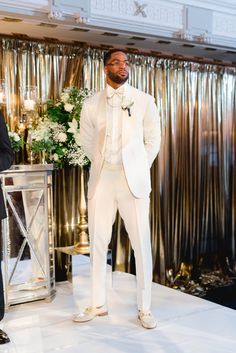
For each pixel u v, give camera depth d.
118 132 2.82
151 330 2.83
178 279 4.77
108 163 2.87
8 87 3.77
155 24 3.94
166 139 4.67
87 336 2.76
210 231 5.03
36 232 3.38
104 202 2.94
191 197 4.85
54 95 4.00
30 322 2.99
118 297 3.48
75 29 3.74
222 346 2.60
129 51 4.44
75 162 3.65
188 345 2.62
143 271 2.90
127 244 4.43
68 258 3.91
